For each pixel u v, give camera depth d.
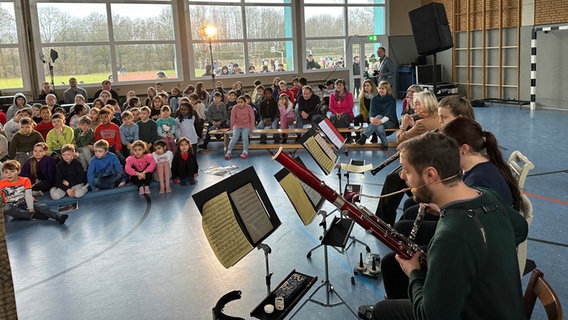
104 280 3.58
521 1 11.70
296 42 14.00
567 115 10.22
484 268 1.40
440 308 1.38
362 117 8.56
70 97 10.57
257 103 10.25
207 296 3.25
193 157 6.27
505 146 7.32
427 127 3.66
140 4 12.18
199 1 12.72
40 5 11.27
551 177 5.57
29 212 5.07
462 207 1.46
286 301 2.16
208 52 13.00
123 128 6.88
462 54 13.77
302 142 3.24
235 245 2.03
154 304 3.18
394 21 15.05
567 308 2.80
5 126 7.35
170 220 4.90
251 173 2.26
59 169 5.79
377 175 6.09
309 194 2.69
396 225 2.77
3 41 11.07
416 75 14.20
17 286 3.54
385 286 2.45
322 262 3.64
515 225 1.66
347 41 14.70
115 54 12.12
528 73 11.84
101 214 5.21
